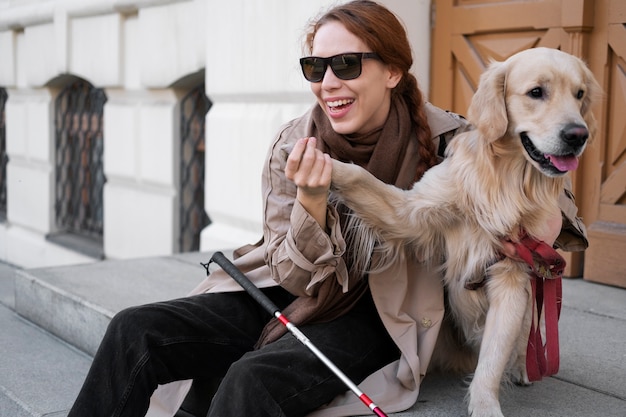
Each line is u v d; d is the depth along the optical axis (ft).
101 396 8.21
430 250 8.64
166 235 22.27
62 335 14.15
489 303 8.43
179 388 9.20
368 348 8.46
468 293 8.58
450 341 9.43
